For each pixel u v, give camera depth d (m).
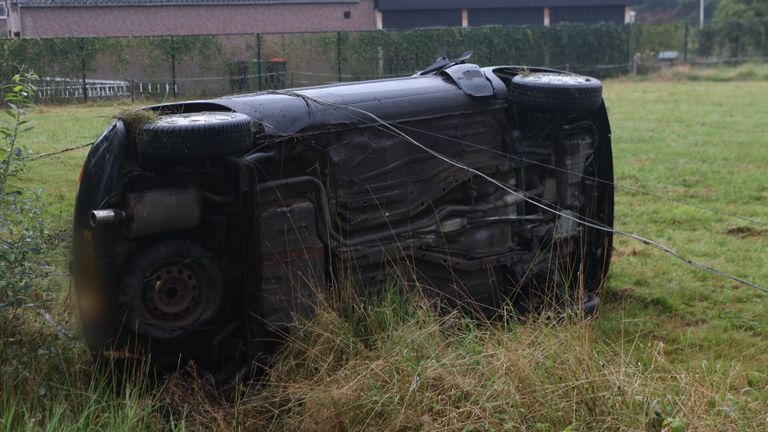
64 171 11.84
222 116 5.06
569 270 6.88
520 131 6.51
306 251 5.27
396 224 5.90
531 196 6.52
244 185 5.05
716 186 12.76
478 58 37.03
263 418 4.85
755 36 42.56
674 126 20.19
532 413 4.59
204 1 41.75
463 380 4.73
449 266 6.11
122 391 4.94
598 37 39.44
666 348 6.25
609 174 7.02
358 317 5.45
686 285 7.76
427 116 6.02
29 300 5.68
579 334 5.24
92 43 29.38
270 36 33.12
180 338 5.03
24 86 5.91
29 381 4.88
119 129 4.94
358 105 5.79
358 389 4.71
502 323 6.07
